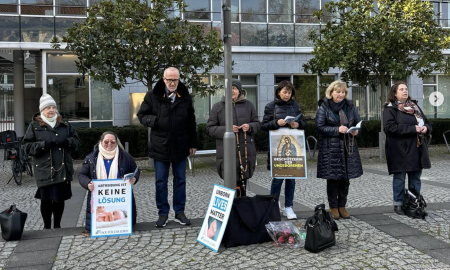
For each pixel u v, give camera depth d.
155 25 9.91
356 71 12.63
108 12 9.99
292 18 16.95
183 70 10.09
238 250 4.50
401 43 11.34
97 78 10.05
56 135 5.23
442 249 4.46
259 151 15.00
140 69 9.85
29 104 18.30
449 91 19.30
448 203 6.57
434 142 16.81
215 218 4.65
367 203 6.92
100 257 4.32
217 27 16.02
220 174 5.50
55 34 14.93
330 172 5.41
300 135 5.62
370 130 16.03
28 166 10.77
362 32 11.62
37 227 6.04
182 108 5.29
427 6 11.59
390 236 4.88
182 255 4.36
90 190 4.94
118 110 15.77
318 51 11.80
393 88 5.77
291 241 4.59
